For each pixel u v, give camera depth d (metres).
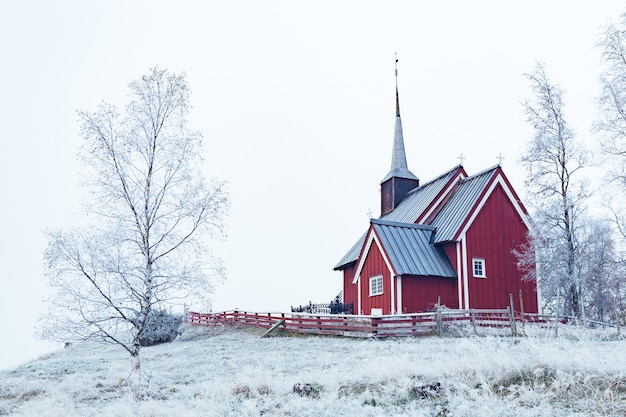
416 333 24.38
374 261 31.80
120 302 14.23
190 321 42.75
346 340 24.06
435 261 30.89
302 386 11.68
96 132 14.63
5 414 12.48
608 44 27.33
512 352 12.26
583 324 26.77
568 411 8.42
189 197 15.17
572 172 31.34
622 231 30.16
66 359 26.23
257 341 27.00
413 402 9.90
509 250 32.31
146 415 10.77
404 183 45.06
